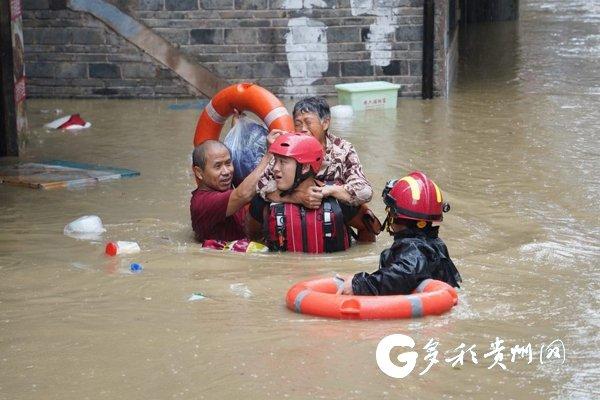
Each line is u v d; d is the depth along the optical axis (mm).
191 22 20047
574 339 7422
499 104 19109
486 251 9914
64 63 20391
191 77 20219
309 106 10266
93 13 20109
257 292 8578
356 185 10109
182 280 8961
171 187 13094
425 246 8258
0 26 15133
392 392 6465
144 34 20125
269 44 20047
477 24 31406
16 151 15336
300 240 9992
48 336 7551
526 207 11766
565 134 16188
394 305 7766
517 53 25594
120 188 13086
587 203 11953
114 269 9344
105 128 17484
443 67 19938
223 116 11727
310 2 19859
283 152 9812
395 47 19938
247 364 6918
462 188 12750
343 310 7750
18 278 9055
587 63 23750
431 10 19609
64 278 9055
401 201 8328
